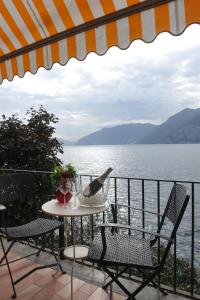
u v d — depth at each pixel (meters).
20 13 2.54
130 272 2.71
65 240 3.13
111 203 2.67
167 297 2.42
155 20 1.99
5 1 2.51
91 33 2.34
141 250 2.23
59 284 2.62
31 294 2.47
